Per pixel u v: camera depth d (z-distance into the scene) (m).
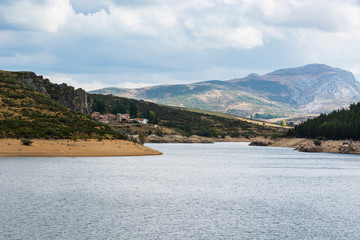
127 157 150.88
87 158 136.25
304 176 100.81
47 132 145.75
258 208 58.78
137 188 75.44
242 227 47.97
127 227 47.12
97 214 53.22
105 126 180.38
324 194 71.75
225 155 186.75
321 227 48.28
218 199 65.56
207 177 95.94
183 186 79.50
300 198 67.31
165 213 54.62
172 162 138.12
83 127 167.00
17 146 131.00
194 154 190.50
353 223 50.31
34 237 42.28
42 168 102.56
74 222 48.81
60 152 133.50
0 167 102.06
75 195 66.44
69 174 92.44
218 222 50.19
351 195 70.75
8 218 49.88
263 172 109.94
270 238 43.66
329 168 123.06
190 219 51.53
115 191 71.44
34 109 174.88
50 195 65.75
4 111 161.88
